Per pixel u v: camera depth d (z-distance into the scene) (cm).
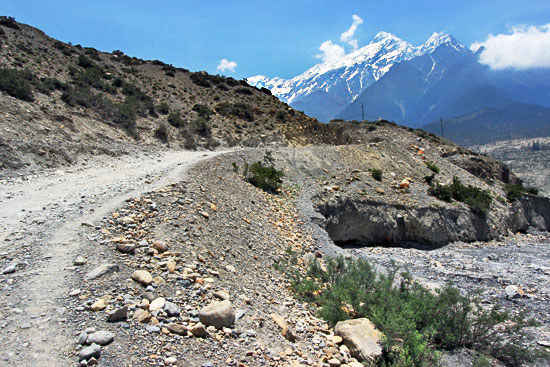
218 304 662
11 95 2217
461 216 2977
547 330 1084
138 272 707
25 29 4591
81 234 855
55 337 508
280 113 4778
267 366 566
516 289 1420
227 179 1945
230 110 4459
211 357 542
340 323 805
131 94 3709
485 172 4941
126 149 2414
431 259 2125
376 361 686
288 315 827
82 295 614
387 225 2581
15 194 1273
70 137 2148
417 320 914
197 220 1124
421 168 3525
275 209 1941
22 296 598
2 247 778
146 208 1085
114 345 509
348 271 1163
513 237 3397
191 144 3153
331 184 2673
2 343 483
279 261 1247
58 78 3225
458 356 859
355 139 5641
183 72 5859
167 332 562
